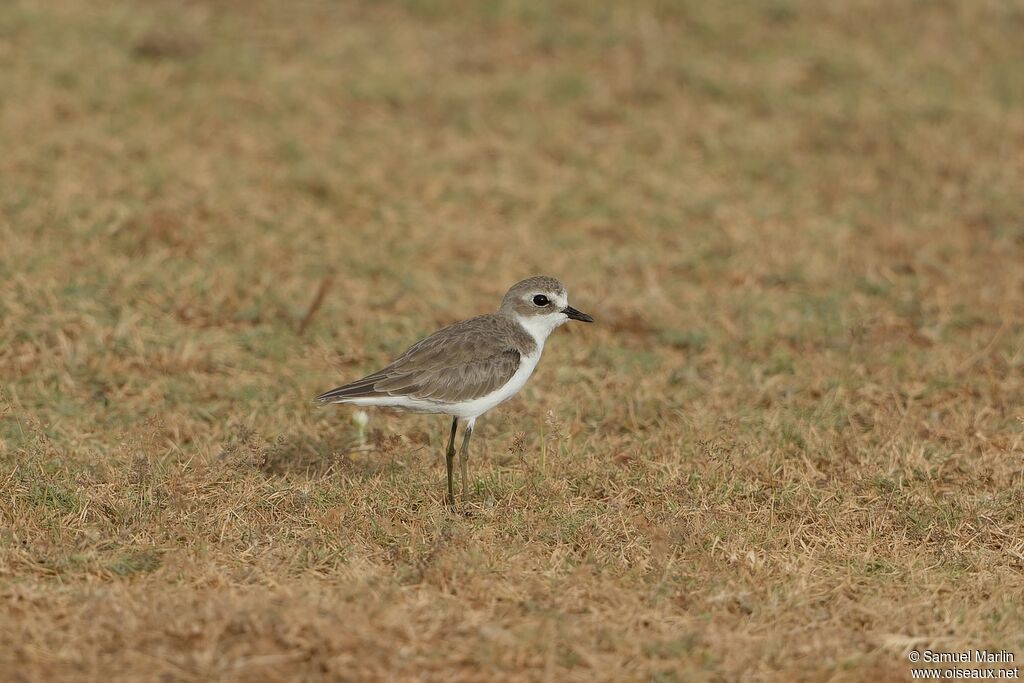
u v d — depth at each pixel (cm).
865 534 1137
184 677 864
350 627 909
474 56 2494
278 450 1262
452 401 1163
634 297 1728
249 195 1923
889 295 1759
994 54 2534
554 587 1008
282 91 2281
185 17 2550
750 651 923
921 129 2241
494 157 2152
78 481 1161
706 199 2038
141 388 1405
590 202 2038
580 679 889
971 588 1041
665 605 992
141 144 2045
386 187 2008
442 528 1088
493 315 1247
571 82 2380
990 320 1681
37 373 1401
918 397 1452
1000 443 1323
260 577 1016
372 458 1274
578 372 1489
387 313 1645
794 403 1426
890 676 907
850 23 2647
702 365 1542
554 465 1238
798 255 1877
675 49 2528
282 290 1661
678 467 1245
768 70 2450
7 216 1772
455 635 927
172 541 1070
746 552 1077
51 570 1020
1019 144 2214
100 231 1758
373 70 2389
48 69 2262
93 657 883
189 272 1672
